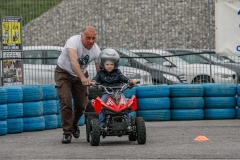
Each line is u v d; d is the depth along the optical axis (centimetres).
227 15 3547
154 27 4253
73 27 4216
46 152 1983
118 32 4456
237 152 1903
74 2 4297
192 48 4069
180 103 3238
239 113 3275
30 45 4081
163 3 4162
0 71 3466
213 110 3266
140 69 3981
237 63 4400
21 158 1858
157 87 3212
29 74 3919
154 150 1969
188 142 2192
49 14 4112
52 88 2888
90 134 2162
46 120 2847
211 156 1825
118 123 2069
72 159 1811
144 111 3212
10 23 3475
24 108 2739
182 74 4097
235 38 3544
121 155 1862
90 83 2084
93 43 2188
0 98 2598
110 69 2112
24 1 3906
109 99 2066
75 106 2319
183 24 4081
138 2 4512
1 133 2583
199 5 4006
